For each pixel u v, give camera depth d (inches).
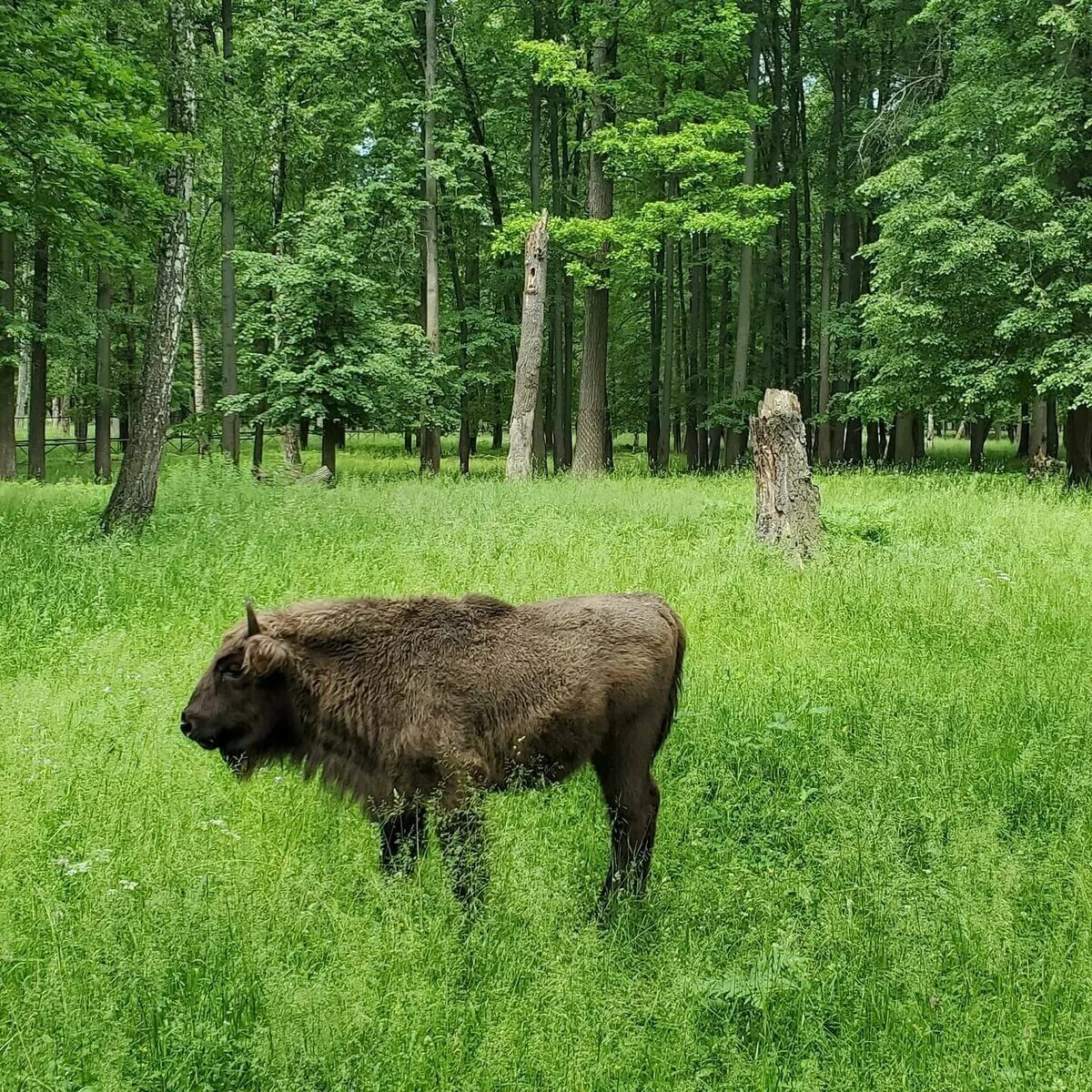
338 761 167.5
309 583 345.4
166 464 935.7
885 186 790.5
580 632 169.5
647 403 1465.3
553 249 1059.9
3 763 196.9
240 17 958.4
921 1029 130.4
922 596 331.0
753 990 136.9
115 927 139.8
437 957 138.1
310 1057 120.7
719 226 863.1
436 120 1056.8
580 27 934.4
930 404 810.2
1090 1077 120.3
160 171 561.9
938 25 909.8
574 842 182.2
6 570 359.6
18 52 451.8
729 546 413.7
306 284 725.9
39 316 969.5
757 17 1020.5
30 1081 114.3
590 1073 120.2
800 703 248.4
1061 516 498.3
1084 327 715.4
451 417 931.3
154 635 291.3
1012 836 180.1
